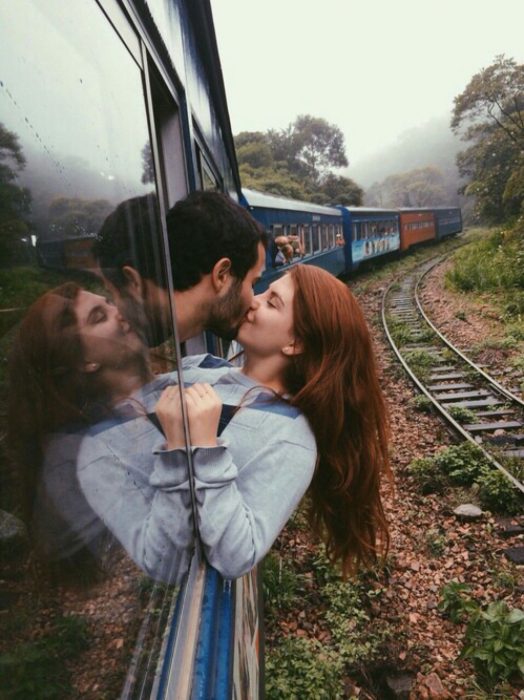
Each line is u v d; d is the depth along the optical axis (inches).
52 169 27.7
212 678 42.2
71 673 25.0
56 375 26.7
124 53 46.1
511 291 613.6
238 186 365.4
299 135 2476.6
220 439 48.8
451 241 1584.6
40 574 23.6
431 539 196.5
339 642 153.7
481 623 148.7
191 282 54.9
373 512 58.6
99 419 31.9
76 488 28.3
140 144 49.3
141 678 33.1
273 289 54.5
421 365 404.2
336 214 742.5
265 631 155.7
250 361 56.7
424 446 274.5
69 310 28.6
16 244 23.5
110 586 31.0
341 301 52.7
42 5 27.5
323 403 51.3
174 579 43.6
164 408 43.6
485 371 379.6
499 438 269.4
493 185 1470.2
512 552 186.4
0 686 19.4
